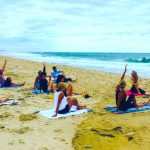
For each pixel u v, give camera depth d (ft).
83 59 187.01
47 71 82.17
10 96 44.27
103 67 110.32
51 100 41.83
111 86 56.13
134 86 45.50
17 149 23.27
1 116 32.86
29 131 27.86
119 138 25.27
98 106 38.60
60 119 32.19
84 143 24.48
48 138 26.02
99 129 27.78
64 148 23.71
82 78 67.10
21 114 33.94
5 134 26.84
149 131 26.89
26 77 66.39
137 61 160.76
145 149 22.68
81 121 31.50
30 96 44.45
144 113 33.96
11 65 96.22
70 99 35.27
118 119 31.37
